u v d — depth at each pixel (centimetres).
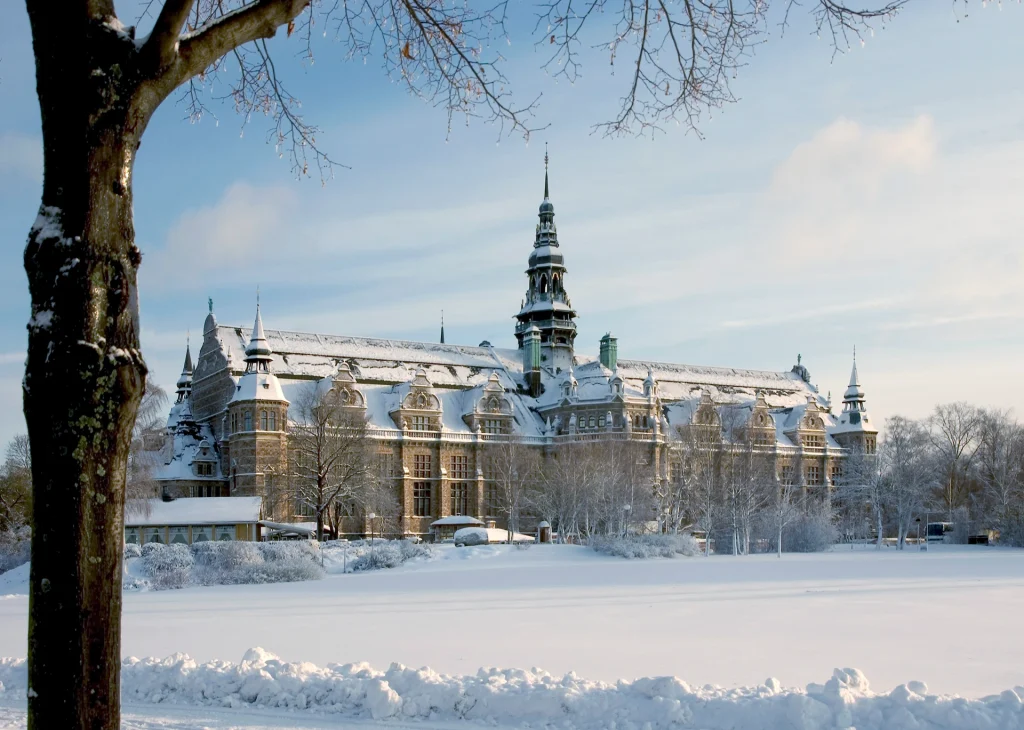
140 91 930
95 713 855
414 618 3600
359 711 1730
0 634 3347
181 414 13300
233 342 12862
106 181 909
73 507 862
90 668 855
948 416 15225
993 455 13325
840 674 1777
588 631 3109
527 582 5694
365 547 8394
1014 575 5897
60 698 843
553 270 16512
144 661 2019
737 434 13388
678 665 2383
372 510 11512
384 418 13150
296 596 4912
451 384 14212
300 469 10738
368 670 1961
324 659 2514
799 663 2412
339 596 4862
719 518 10369
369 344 14162
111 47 916
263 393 11656
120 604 892
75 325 877
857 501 13750
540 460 13950
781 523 9306
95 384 873
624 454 12169
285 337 13388
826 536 10438
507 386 14788
